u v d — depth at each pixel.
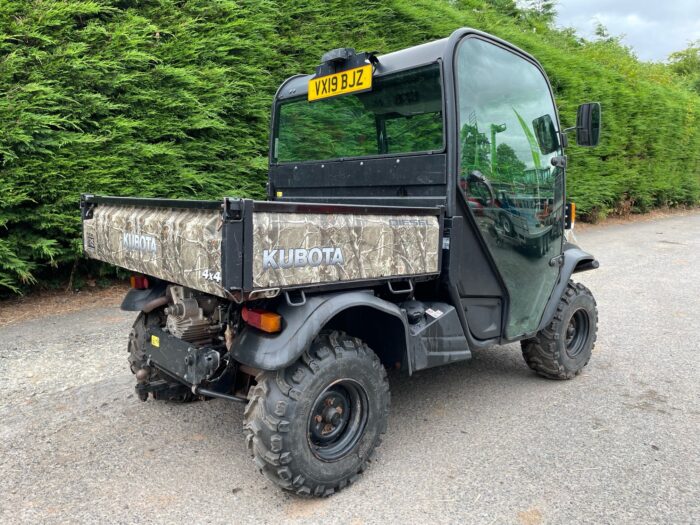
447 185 3.02
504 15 13.80
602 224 14.02
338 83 3.58
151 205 2.68
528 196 3.61
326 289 2.54
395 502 2.55
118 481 2.67
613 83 13.34
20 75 5.11
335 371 2.52
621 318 5.80
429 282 3.17
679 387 3.99
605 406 3.66
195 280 2.31
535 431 3.29
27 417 3.30
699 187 18.58
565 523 2.41
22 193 5.03
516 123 3.51
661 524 2.42
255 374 2.61
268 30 6.89
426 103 3.11
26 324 5.02
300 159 4.00
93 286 6.25
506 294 3.48
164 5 6.04
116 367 4.08
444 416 3.49
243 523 2.38
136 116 5.77
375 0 8.37
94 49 5.53
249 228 2.12
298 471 2.43
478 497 2.60
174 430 3.21
